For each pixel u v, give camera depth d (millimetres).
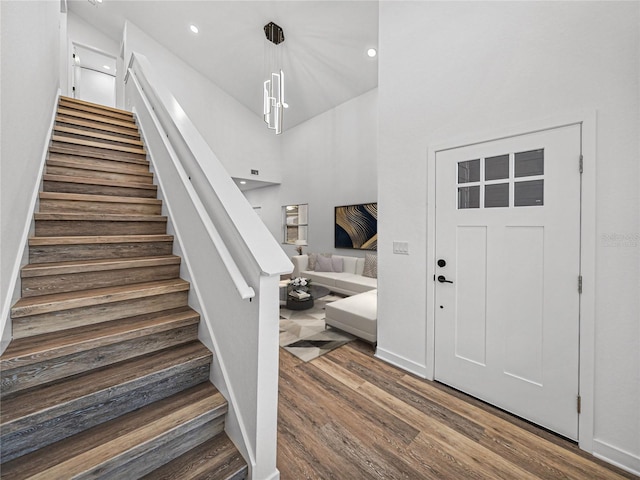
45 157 2137
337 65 4805
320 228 6371
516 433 1643
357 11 3719
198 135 1932
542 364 1684
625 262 1417
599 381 1493
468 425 1704
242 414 1251
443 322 2127
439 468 1404
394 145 2432
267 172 7086
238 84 6004
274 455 1241
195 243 1695
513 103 1764
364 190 5473
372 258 5098
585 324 1530
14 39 1347
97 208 2049
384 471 1381
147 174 2607
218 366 1412
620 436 1432
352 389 2072
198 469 1142
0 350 1091
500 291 1846
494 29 1840
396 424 1705
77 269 1499
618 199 1430
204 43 5172
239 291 1098
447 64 2074
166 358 1404
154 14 4801
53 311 1308
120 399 1190
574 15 1546
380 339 2574
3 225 1180
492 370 1885
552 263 1642
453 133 2047
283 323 3555
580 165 1539
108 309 1470
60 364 1189
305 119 6574
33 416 982
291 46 4699
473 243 1969
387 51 2480
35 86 1810
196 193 1695
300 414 1785
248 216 1343
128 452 1020
